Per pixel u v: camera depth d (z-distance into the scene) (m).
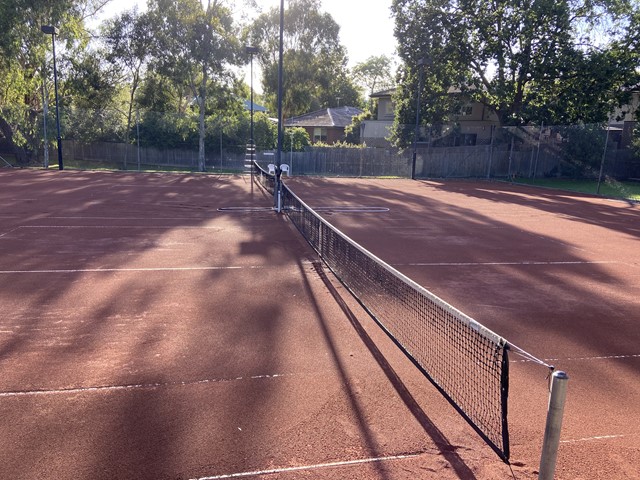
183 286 7.94
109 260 9.51
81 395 4.52
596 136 30.12
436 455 3.75
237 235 12.33
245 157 36.50
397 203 20.17
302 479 3.44
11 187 21.33
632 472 3.64
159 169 35.34
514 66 30.84
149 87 36.19
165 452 3.71
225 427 4.06
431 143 34.34
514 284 8.64
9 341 5.67
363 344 5.80
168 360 5.28
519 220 16.31
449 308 4.55
